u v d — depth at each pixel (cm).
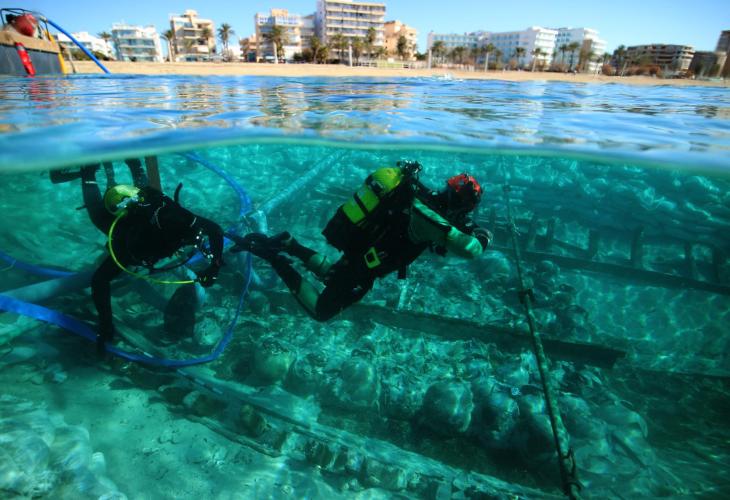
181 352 412
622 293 571
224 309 481
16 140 321
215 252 337
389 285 555
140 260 326
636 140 456
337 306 328
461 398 348
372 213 283
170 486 281
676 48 15700
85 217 681
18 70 1084
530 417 329
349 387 363
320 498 282
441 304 520
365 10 13800
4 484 235
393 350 430
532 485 305
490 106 765
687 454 334
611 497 291
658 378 421
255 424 325
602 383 406
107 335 367
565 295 537
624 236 745
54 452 269
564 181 995
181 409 340
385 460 310
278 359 373
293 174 963
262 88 1093
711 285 565
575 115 664
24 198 719
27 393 330
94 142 345
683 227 763
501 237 693
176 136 411
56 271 466
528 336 431
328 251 641
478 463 319
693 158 396
